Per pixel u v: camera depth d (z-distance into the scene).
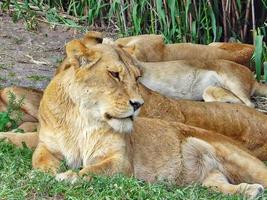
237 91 15.45
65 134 10.73
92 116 10.50
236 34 17.38
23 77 15.33
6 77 15.26
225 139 11.56
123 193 9.82
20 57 16.27
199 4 16.84
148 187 10.10
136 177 10.91
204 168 11.32
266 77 15.61
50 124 10.80
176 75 15.59
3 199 9.55
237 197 10.36
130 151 10.82
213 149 11.38
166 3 16.89
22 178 10.16
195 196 10.16
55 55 16.58
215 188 10.85
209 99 15.26
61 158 10.82
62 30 17.72
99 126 10.54
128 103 10.27
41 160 10.69
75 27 17.78
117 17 17.52
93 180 10.06
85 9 18.39
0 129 12.83
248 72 15.73
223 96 15.23
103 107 10.36
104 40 12.47
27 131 12.84
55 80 10.84
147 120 11.27
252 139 13.13
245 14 17.22
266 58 16.50
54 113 10.75
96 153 10.58
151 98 13.07
